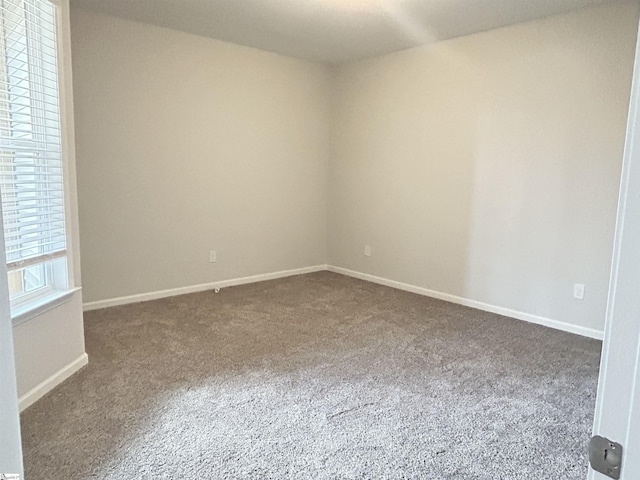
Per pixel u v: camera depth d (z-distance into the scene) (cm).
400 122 473
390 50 466
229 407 237
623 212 60
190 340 330
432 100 442
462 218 430
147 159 415
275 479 182
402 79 467
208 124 449
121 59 389
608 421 64
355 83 516
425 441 210
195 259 460
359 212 529
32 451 196
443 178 441
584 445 209
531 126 374
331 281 518
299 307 416
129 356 299
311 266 564
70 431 212
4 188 217
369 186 514
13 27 222
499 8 340
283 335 344
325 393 254
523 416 233
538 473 189
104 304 405
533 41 367
